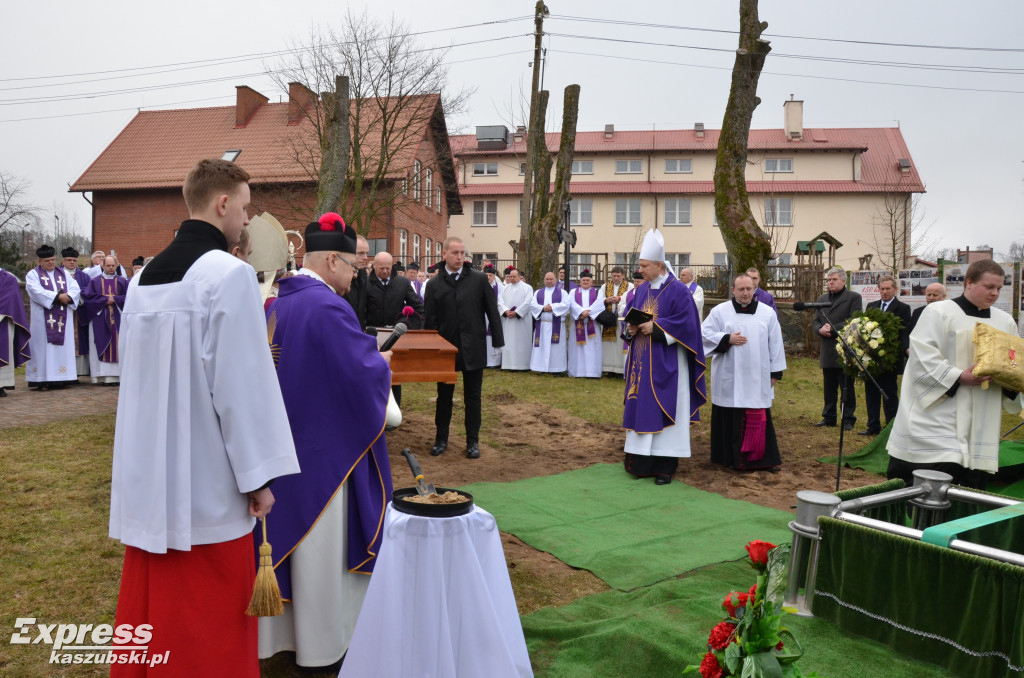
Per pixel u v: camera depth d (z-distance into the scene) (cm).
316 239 370
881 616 351
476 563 285
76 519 525
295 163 3180
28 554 457
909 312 954
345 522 338
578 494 635
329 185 2092
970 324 513
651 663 333
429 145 3512
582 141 4719
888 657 340
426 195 3703
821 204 4362
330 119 2206
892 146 4591
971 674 315
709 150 4488
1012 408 520
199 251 248
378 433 339
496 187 4566
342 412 337
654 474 692
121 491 241
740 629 250
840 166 4384
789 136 4522
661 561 476
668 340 675
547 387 1284
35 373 1172
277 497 326
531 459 766
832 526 373
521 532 527
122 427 243
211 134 3500
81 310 1277
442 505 283
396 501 292
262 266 406
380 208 2864
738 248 1499
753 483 693
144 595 240
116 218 3369
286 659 345
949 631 326
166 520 233
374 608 280
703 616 379
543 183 2431
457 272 750
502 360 1574
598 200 4562
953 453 504
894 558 347
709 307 1997
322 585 328
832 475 724
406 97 2634
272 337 344
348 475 337
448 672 275
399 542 281
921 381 518
